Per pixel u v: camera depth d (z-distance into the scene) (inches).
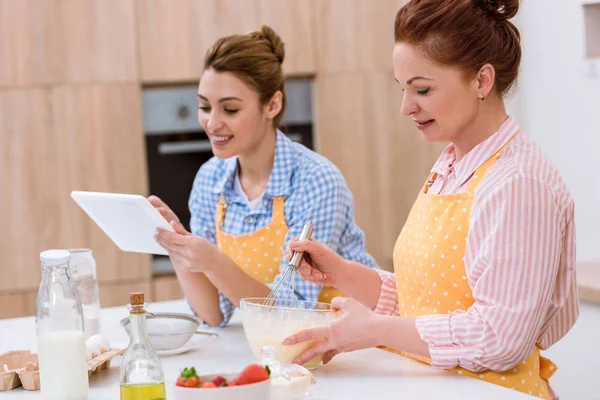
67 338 51.3
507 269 52.5
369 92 160.4
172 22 152.0
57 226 149.6
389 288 67.5
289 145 82.7
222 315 78.8
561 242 55.3
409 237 61.4
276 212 81.4
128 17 150.5
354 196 160.9
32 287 148.9
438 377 55.6
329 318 57.8
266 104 81.4
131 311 48.4
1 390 55.9
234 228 83.8
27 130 148.2
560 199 54.2
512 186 53.3
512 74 57.5
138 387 47.6
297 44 157.3
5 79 147.3
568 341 96.5
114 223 73.3
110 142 151.0
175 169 158.9
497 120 57.9
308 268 66.6
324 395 52.1
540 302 52.5
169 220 77.2
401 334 55.6
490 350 53.1
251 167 83.6
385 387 53.5
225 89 79.0
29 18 147.5
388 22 160.6
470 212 56.2
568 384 96.4
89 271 65.6
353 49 159.3
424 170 162.7
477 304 54.2
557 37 132.5
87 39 149.5
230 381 44.3
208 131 81.3
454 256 56.7
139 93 151.6
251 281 74.3
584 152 128.5
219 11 153.5
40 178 148.8
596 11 119.6
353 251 83.6
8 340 73.2
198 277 77.9
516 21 141.6
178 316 68.1
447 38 54.4
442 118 56.3
